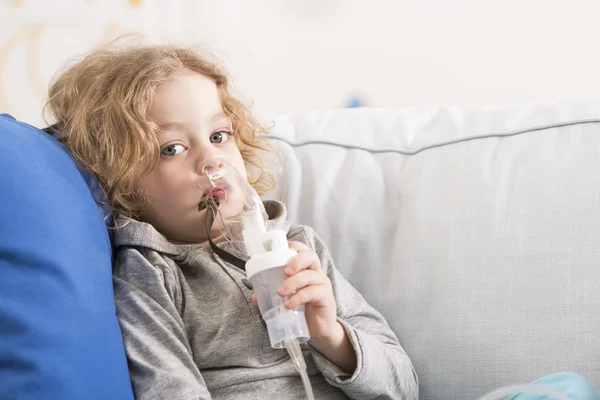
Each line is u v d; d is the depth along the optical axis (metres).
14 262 0.79
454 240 1.14
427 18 2.17
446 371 1.08
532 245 1.10
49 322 0.78
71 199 0.90
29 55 2.05
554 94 2.12
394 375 1.04
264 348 1.04
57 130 1.16
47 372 0.76
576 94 2.10
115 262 1.07
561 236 1.09
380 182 1.26
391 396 1.03
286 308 0.89
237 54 2.19
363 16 2.19
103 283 0.89
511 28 2.13
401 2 2.17
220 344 1.03
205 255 1.11
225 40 2.18
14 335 0.76
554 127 1.20
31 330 0.77
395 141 1.30
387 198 1.25
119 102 1.10
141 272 1.04
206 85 1.13
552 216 1.11
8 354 0.75
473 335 1.08
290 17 2.20
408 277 1.15
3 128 0.90
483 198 1.15
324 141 1.33
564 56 2.11
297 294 0.89
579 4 2.09
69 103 1.16
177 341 0.97
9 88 2.04
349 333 1.01
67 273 0.82
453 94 2.17
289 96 2.21
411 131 1.32
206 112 1.11
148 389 0.90
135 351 0.95
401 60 2.18
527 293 1.08
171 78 1.11
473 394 1.07
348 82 2.19
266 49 2.21
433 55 2.17
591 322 1.04
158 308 1.00
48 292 0.80
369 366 1.00
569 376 0.87
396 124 1.33
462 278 1.11
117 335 0.88
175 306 1.06
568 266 1.07
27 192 0.84
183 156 1.09
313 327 0.98
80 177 0.98
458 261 1.12
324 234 1.25
